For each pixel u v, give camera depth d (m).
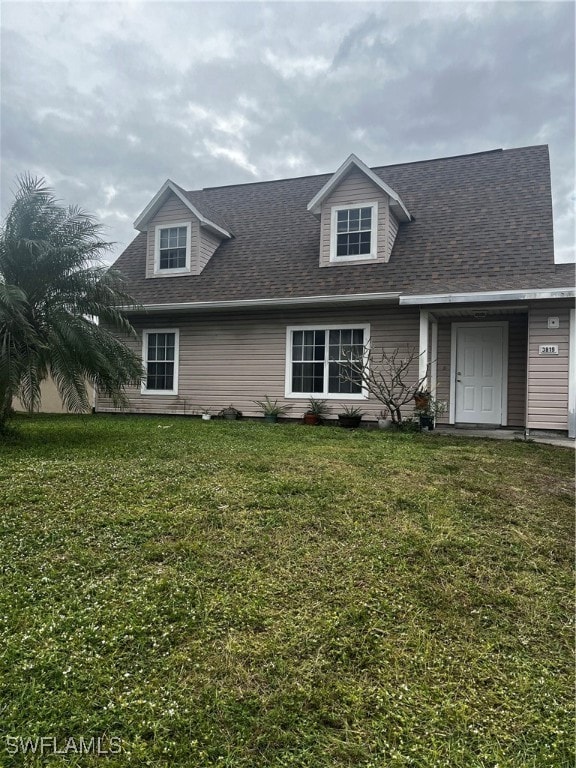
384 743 1.77
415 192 12.00
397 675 2.11
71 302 7.03
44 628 2.30
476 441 7.48
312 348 10.61
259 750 1.72
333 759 1.69
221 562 2.97
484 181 11.55
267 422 10.36
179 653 2.19
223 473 4.73
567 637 2.42
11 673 2.03
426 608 2.60
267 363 10.94
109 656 2.15
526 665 2.21
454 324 10.02
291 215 13.18
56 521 3.46
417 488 4.41
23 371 6.31
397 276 9.83
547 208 10.18
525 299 7.97
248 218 13.61
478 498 4.21
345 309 10.30
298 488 4.26
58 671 2.05
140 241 14.21
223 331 11.33
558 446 7.17
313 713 1.89
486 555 3.20
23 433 7.43
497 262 9.38
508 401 9.62
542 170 11.19
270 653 2.20
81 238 7.10
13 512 3.61
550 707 1.96
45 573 2.80
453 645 2.32
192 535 3.30
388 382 9.85
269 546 3.19
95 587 2.66
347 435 7.84
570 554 3.27
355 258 10.55
